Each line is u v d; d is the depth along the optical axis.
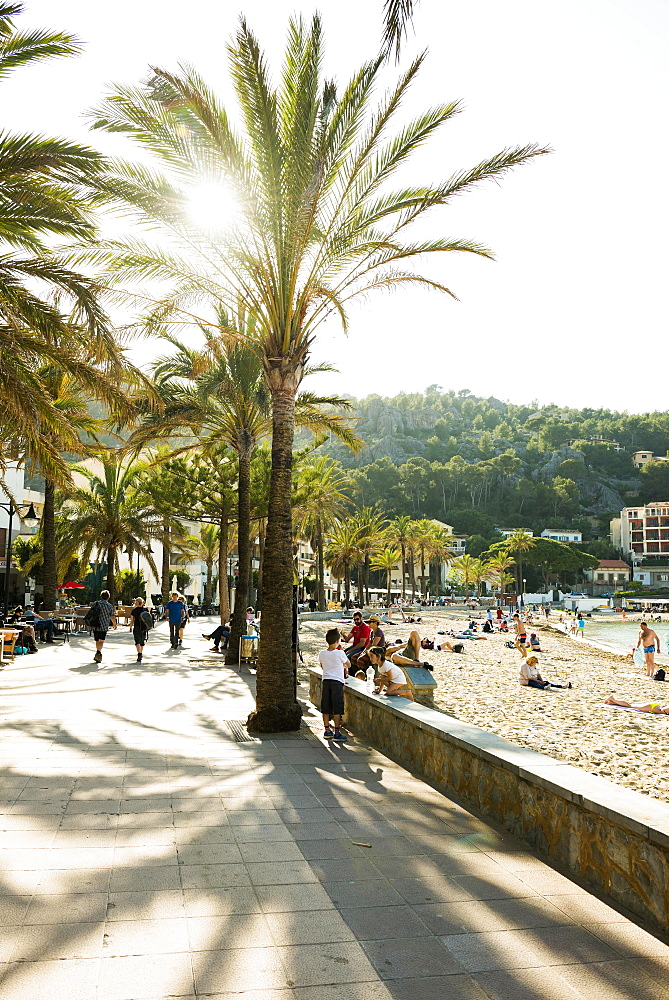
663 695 19.36
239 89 9.52
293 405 10.35
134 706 10.50
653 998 3.23
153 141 9.66
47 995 3.03
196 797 6.07
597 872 4.47
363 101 10.03
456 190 10.24
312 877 4.46
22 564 32.00
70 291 10.07
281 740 8.74
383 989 3.21
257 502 26.09
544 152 9.80
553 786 4.88
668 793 8.90
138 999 3.03
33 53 9.59
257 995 3.11
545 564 125.06
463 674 23.62
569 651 38.44
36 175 10.56
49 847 4.75
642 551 159.75
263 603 9.66
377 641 11.40
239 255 10.19
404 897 4.21
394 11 3.89
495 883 4.49
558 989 3.28
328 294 10.10
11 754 7.25
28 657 17.03
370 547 76.88
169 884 4.25
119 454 19.83
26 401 9.70
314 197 9.09
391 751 8.29
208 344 12.23
